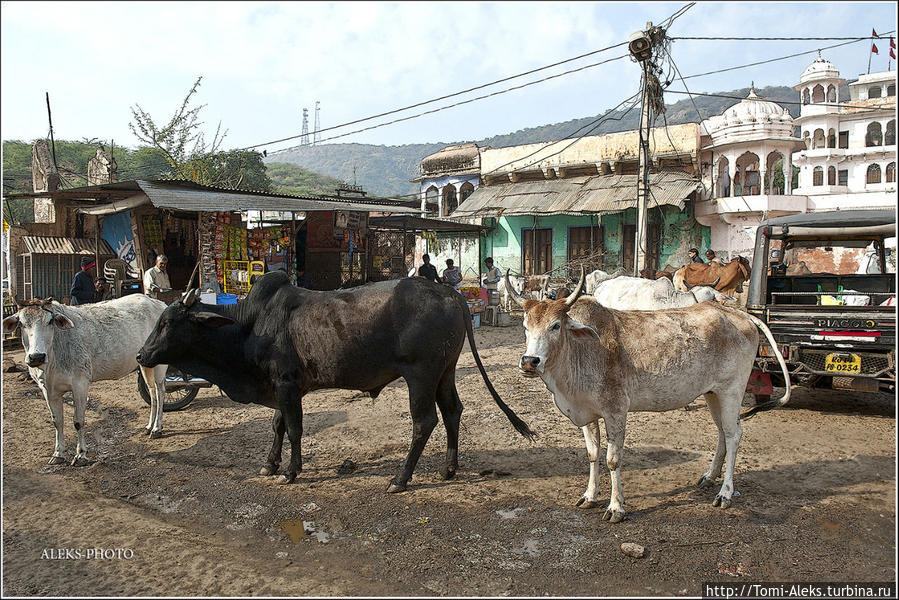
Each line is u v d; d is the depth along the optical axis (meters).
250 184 38.78
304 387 5.32
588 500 4.54
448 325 5.02
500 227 22.98
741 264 11.34
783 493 4.77
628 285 8.40
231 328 5.41
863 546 3.94
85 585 3.57
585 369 4.39
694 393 4.60
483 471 5.36
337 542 4.13
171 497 4.95
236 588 3.54
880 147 31.33
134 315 6.55
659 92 13.74
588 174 21.59
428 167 25.92
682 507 4.54
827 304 7.11
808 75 33.62
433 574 3.69
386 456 5.81
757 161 20.86
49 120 18.62
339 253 15.46
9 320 5.54
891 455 5.54
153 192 10.04
